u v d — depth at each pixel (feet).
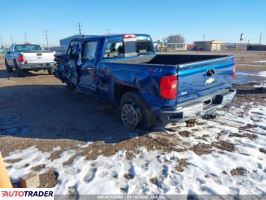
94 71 19.06
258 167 12.25
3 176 8.59
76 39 22.06
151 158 13.26
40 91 30.40
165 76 13.00
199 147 14.40
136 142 15.23
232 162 12.68
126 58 19.99
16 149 14.61
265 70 51.39
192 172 11.88
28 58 40.52
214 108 15.33
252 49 235.40
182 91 13.44
